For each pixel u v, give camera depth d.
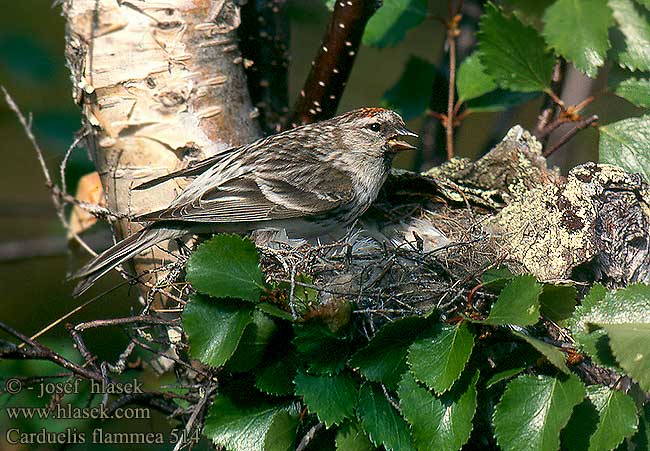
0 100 9.70
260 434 6.06
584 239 6.76
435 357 5.73
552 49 7.11
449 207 7.74
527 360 5.79
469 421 5.72
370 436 5.82
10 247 9.27
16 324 9.96
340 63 7.52
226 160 7.08
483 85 7.80
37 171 11.29
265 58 8.05
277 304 5.92
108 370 6.27
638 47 7.09
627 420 5.61
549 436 5.55
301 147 7.50
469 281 6.27
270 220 7.18
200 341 5.78
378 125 7.62
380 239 7.38
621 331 5.40
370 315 6.14
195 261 5.79
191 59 6.94
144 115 6.89
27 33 9.84
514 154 7.52
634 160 7.12
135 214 7.03
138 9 6.82
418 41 11.60
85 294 9.48
